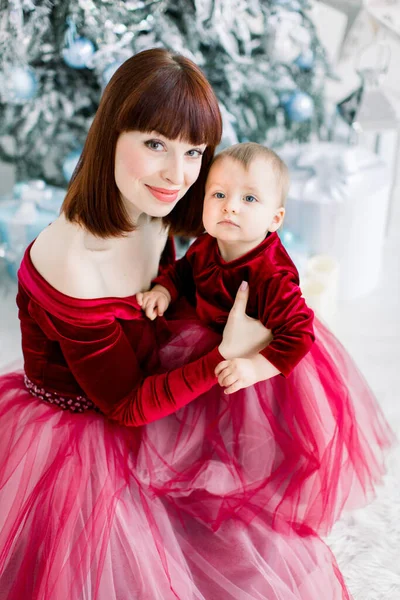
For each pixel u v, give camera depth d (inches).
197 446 44.9
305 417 44.1
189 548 44.9
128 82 35.8
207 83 37.1
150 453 44.1
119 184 38.2
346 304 82.0
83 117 77.5
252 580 43.4
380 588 49.2
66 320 39.2
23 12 64.1
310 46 74.7
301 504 46.0
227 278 41.3
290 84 75.2
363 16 74.7
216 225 39.6
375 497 50.4
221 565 44.2
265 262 39.8
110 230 39.2
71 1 63.1
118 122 36.1
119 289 42.3
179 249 79.5
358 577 50.0
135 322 43.2
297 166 80.7
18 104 76.5
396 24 74.3
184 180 38.3
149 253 44.5
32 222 76.1
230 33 71.1
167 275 45.3
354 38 77.5
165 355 44.4
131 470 43.9
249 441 44.6
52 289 39.1
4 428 44.1
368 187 77.4
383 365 71.9
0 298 82.0
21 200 78.2
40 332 42.6
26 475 42.0
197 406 44.5
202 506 45.7
